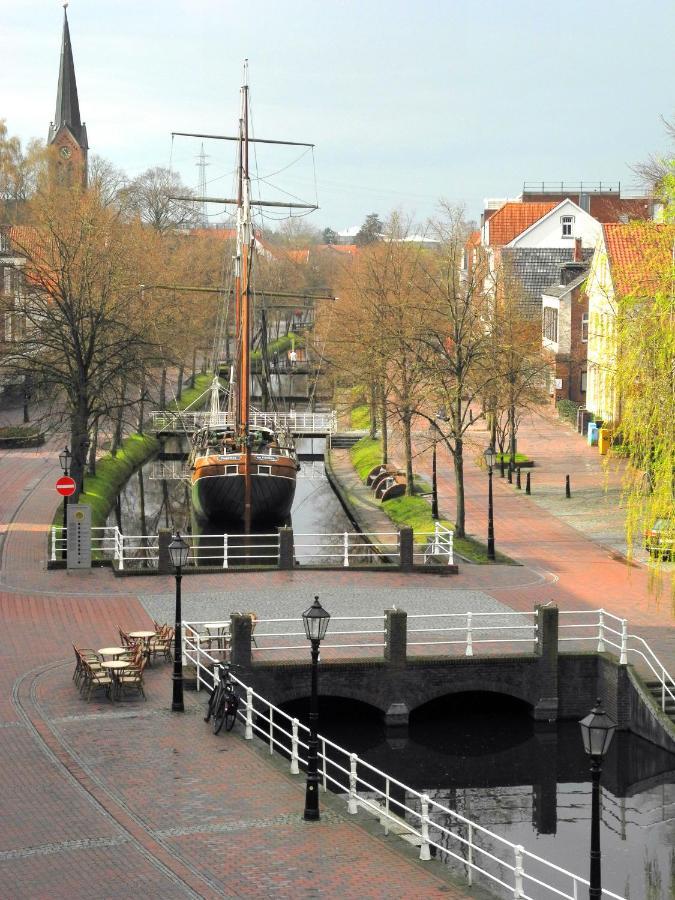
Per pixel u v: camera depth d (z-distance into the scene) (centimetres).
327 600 4466
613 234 7844
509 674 3797
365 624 4166
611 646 3981
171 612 4222
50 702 3306
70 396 6325
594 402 8969
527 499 6844
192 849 2375
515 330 7400
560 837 3108
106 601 4359
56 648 3784
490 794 3378
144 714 3250
